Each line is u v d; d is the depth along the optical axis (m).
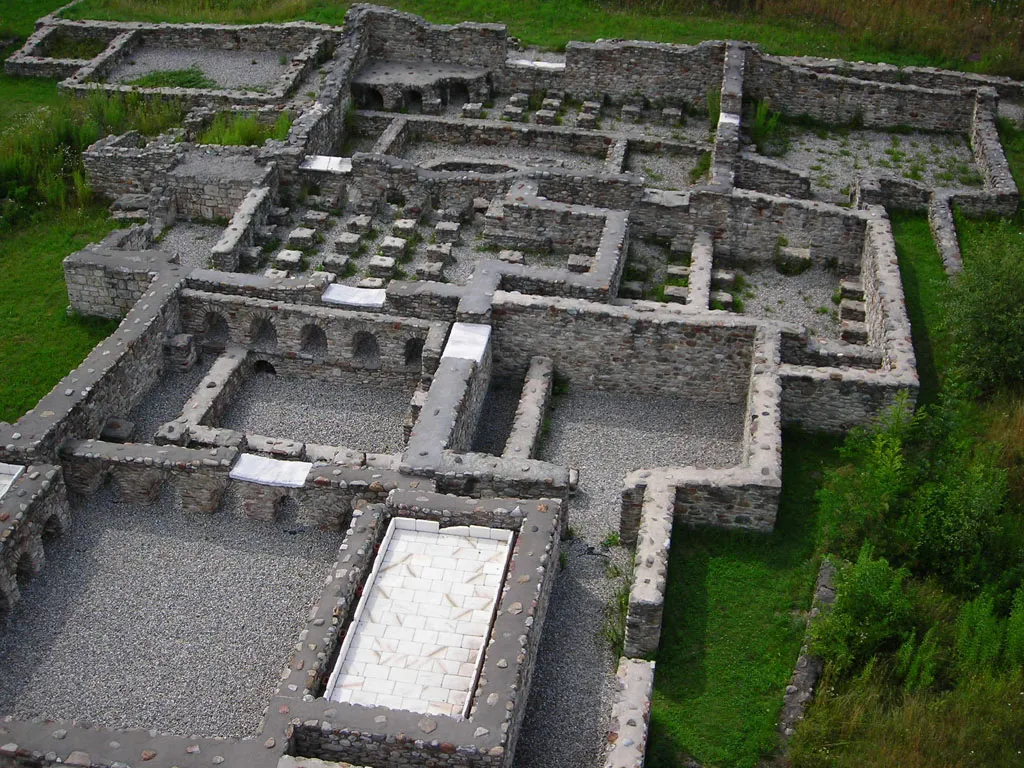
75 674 19.34
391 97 39.22
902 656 18.69
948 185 35.69
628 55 39.56
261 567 21.56
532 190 30.95
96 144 34.00
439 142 37.72
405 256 30.61
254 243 30.98
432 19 47.06
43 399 23.12
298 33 44.22
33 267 30.80
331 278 27.41
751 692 19.06
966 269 27.00
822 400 24.45
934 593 20.27
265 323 27.98
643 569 19.58
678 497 21.83
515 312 25.89
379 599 19.27
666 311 27.08
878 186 33.28
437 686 17.81
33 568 21.00
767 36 45.56
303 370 27.06
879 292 27.45
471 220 32.62
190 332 27.23
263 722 16.66
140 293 27.77
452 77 39.94
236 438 23.67
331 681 17.70
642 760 17.09
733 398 26.36
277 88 40.41
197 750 16.31
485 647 18.42
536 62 41.16
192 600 20.81
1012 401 25.16
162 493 23.27
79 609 20.55
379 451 24.89
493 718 16.66
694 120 39.84
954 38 44.59
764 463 21.91
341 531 22.36
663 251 31.84
